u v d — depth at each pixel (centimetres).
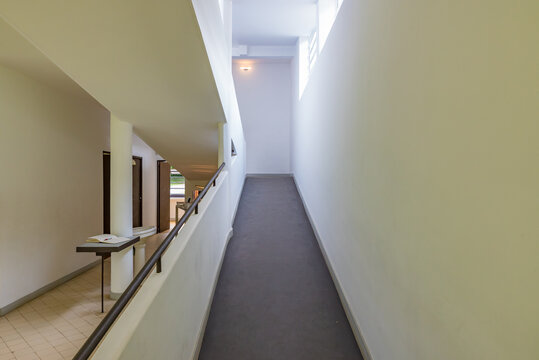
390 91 180
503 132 92
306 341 244
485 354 101
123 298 121
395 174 174
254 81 814
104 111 556
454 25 116
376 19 203
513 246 89
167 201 903
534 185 81
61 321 325
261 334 251
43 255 405
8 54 326
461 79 112
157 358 147
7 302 347
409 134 156
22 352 267
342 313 280
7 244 350
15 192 364
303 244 426
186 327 201
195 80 279
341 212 303
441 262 126
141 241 450
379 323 198
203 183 798
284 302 296
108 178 579
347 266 280
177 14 192
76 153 480
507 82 90
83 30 206
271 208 561
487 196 99
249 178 763
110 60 245
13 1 177
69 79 397
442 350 126
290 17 549
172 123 388
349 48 271
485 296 100
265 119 814
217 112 358
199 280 242
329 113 358
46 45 223
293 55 728
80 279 461
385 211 189
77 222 480
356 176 253
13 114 364
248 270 356
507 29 90
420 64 144
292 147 778
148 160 773
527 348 84
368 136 221
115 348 109
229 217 441
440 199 127
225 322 266
